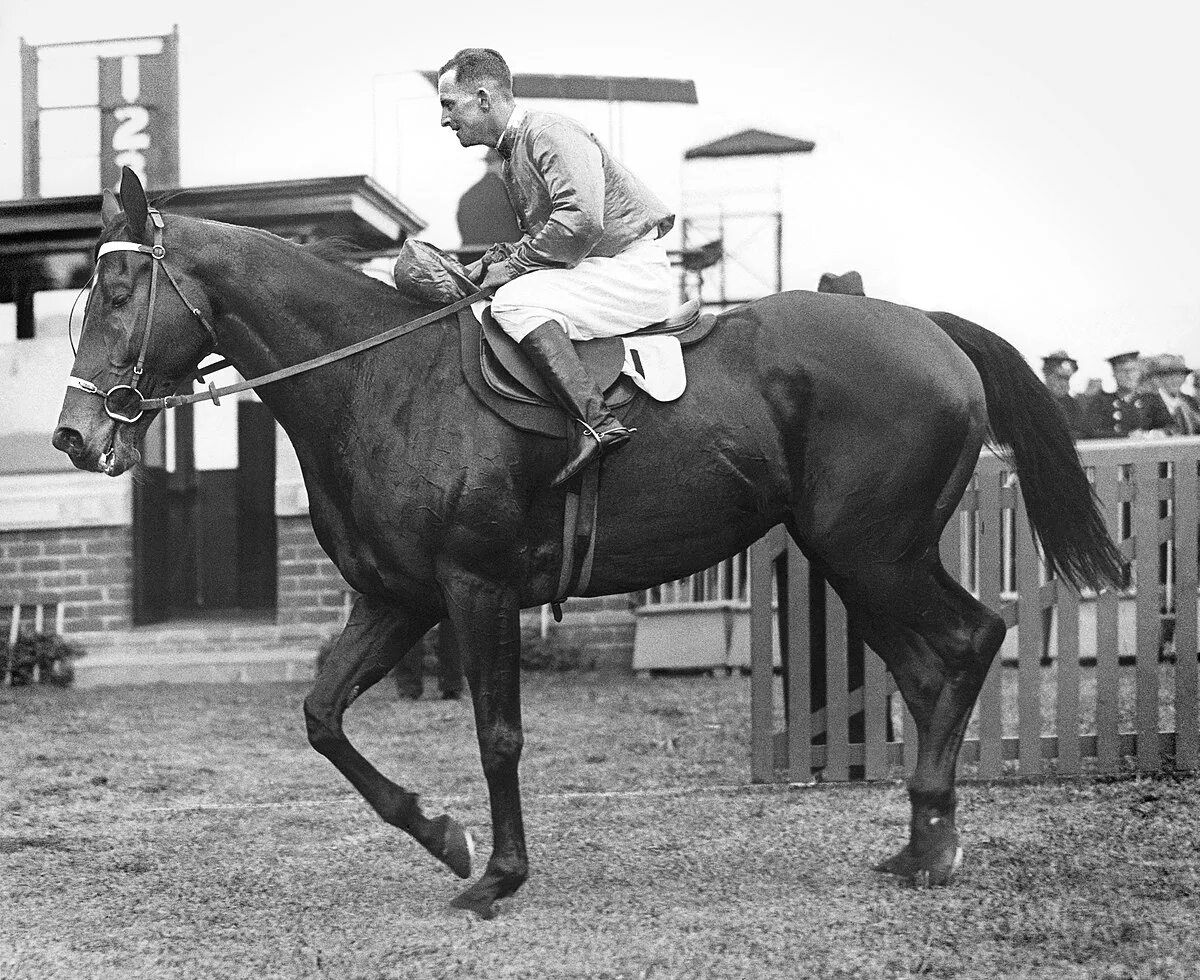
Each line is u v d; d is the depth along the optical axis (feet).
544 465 12.09
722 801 17.20
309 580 37.45
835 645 17.90
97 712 29.43
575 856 14.40
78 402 11.99
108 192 12.70
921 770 12.93
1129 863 13.25
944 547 17.76
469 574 12.00
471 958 10.87
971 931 11.18
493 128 12.65
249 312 12.45
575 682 33.68
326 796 18.80
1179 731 17.92
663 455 12.27
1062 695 17.88
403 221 38.60
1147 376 34.17
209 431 42.22
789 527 13.28
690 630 35.24
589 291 12.27
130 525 38.22
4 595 38.14
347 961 10.96
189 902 13.05
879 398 12.50
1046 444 13.53
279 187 34.68
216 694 32.89
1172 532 17.89
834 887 12.74
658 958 10.68
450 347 12.34
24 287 39.09
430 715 27.61
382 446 12.09
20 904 13.09
